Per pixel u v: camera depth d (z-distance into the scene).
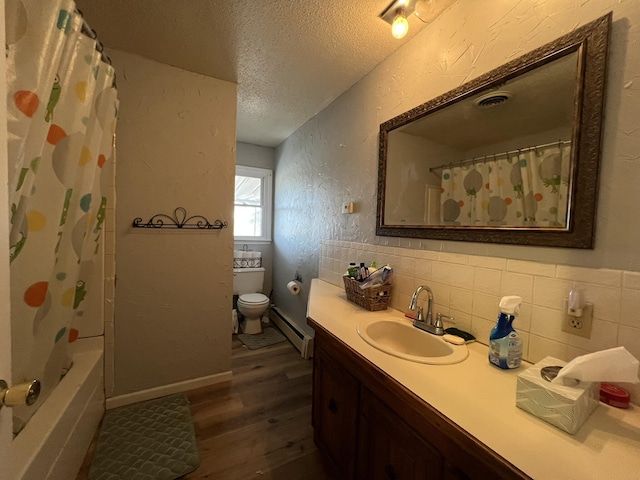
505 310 0.91
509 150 1.04
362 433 1.04
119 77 1.71
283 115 2.53
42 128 0.81
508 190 1.04
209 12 1.36
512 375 0.89
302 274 2.78
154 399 1.89
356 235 1.91
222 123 2.02
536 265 0.96
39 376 1.08
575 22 0.87
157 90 1.81
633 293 0.75
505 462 0.55
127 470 1.32
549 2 0.93
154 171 1.84
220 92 1.99
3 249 0.49
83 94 1.02
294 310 2.97
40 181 0.89
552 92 0.92
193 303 2.01
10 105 0.71
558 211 0.90
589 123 0.82
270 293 3.66
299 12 1.34
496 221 1.08
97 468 1.33
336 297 1.79
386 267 1.55
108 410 1.76
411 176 1.46
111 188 1.71
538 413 0.68
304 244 2.74
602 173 0.80
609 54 0.79
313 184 2.55
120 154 1.74
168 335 1.95
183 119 1.90
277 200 3.50
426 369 0.92
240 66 1.81
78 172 1.10
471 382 0.84
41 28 0.78
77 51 0.99
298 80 1.94
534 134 0.96
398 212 1.54
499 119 1.07
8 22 0.71
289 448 1.50
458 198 1.23
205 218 2.02
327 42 1.54
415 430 0.80
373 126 1.75
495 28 1.08
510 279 1.03
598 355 0.66
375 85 1.74
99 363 1.62
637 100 0.75
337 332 1.22
